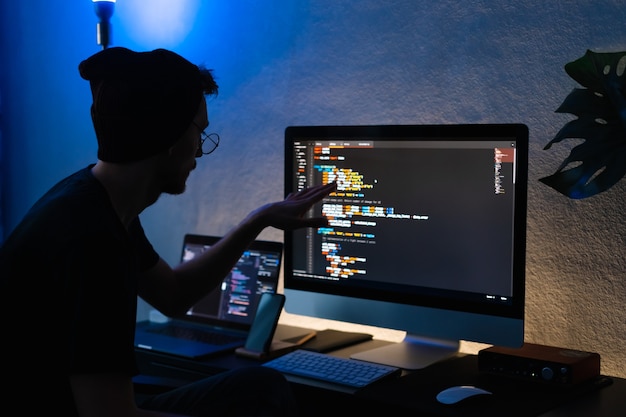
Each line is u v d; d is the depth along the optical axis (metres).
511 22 2.04
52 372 1.19
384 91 2.26
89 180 1.28
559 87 1.97
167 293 1.76
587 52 1.83
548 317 2.01
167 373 2.02
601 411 1.54
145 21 2.77
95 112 1.31
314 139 2.06
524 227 1.73
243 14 2.53
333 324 2.39
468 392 1.56
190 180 2.70
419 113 2.20
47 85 3.12
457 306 1.86
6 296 1.19
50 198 1.26
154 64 1.30
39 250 1.19
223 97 2.59
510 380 1.75
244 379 1.52
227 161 2.60
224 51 2.58
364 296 2.01
